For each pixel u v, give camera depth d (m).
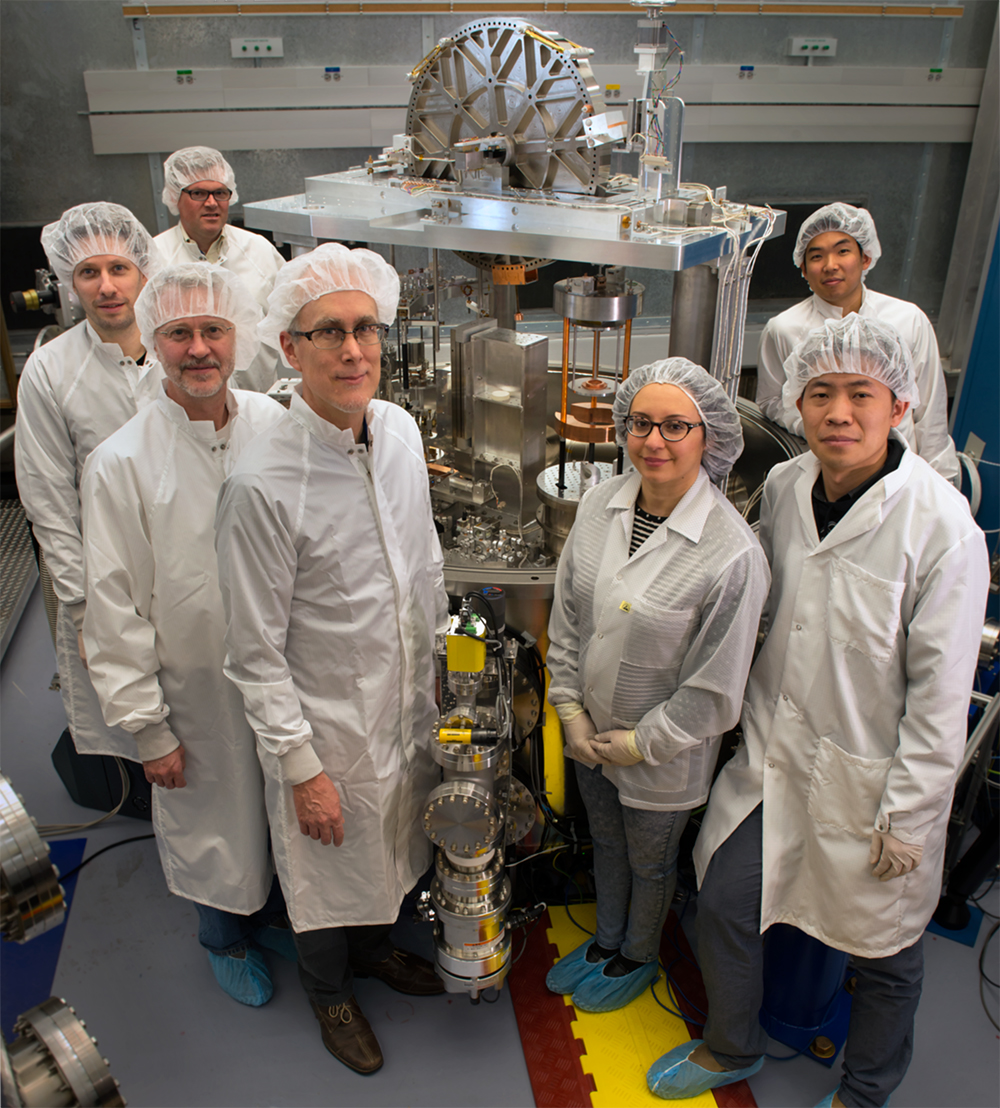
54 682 2.49
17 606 3.12
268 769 1.52
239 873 1.71
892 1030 1.51
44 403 1.94
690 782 1.58
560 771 1.96
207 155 2.47
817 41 3.30
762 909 1.50
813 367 1.33
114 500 1.51
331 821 1.49
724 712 1.48
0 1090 0.79
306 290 1.31
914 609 1.33
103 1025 1.82
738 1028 1.60
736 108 3.37
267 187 3.33
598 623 1.55
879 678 1.36
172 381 1.54
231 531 1.34
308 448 1.41
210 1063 1.75
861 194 3.67
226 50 3.07
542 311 3.65
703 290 1.82
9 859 0.83
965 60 3.46
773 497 1.55
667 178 1.91
